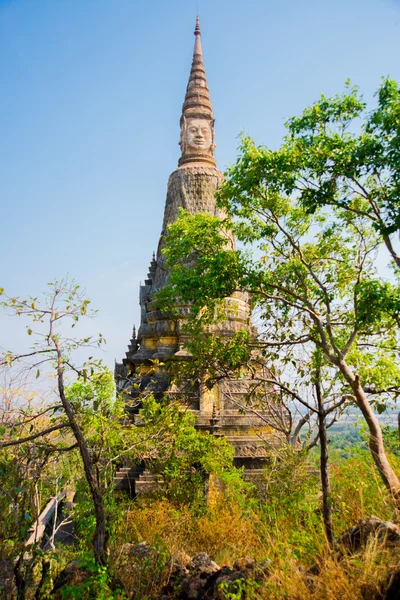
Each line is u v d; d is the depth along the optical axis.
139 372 27.47
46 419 11.62
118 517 11.73
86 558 8.62
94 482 9.35
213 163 34.06
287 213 14.75
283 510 13.45
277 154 12.07
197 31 37.34
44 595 9.30
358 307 12.15
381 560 7.29
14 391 10.10
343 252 15.67
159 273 30.97
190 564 9.69
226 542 13.54
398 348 14.65
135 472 22.11
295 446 19.34
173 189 32.75
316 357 14.17
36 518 9.87
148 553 10.07
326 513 10.96
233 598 7.65
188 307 27.20
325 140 11.70
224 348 15.43
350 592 7.04
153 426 17.39
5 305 9.28
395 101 10.79
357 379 12.27
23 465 9.37
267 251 15.88
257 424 24.02
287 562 8.47
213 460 19.08
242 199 13.66
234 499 17.52
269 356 16.06
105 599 7.99
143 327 29.19
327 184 11.99
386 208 11.51
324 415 13.33
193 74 35.75
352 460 14.36
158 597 9.05
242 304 28.33
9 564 8.30
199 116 34.31
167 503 17.58
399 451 14.84
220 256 13.75
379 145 11.02
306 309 13.56
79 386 12.94
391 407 14.17
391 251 12.29
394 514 9.86
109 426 12.98
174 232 15.56
